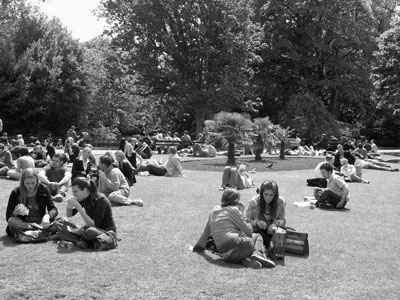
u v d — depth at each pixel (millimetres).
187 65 48406
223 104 48969
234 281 6227
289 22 56938
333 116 55062
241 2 48781
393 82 44750
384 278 6684
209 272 6566
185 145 36312
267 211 8047
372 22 58562
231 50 48219
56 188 11969
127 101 63500
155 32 48125
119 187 11898
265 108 61750
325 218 10984
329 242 8656
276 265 7078
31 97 50719
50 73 50781
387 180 20562
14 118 51750
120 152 15266
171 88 49250
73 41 56312
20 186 8156
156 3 46844
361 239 9016
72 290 5652
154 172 19312
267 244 7766
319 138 51656
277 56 56969
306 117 52562
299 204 12617
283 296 5762
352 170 19500
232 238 7047
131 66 48688
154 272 6465
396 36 44094
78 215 10117
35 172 8219
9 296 5418
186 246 7922
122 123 65875
